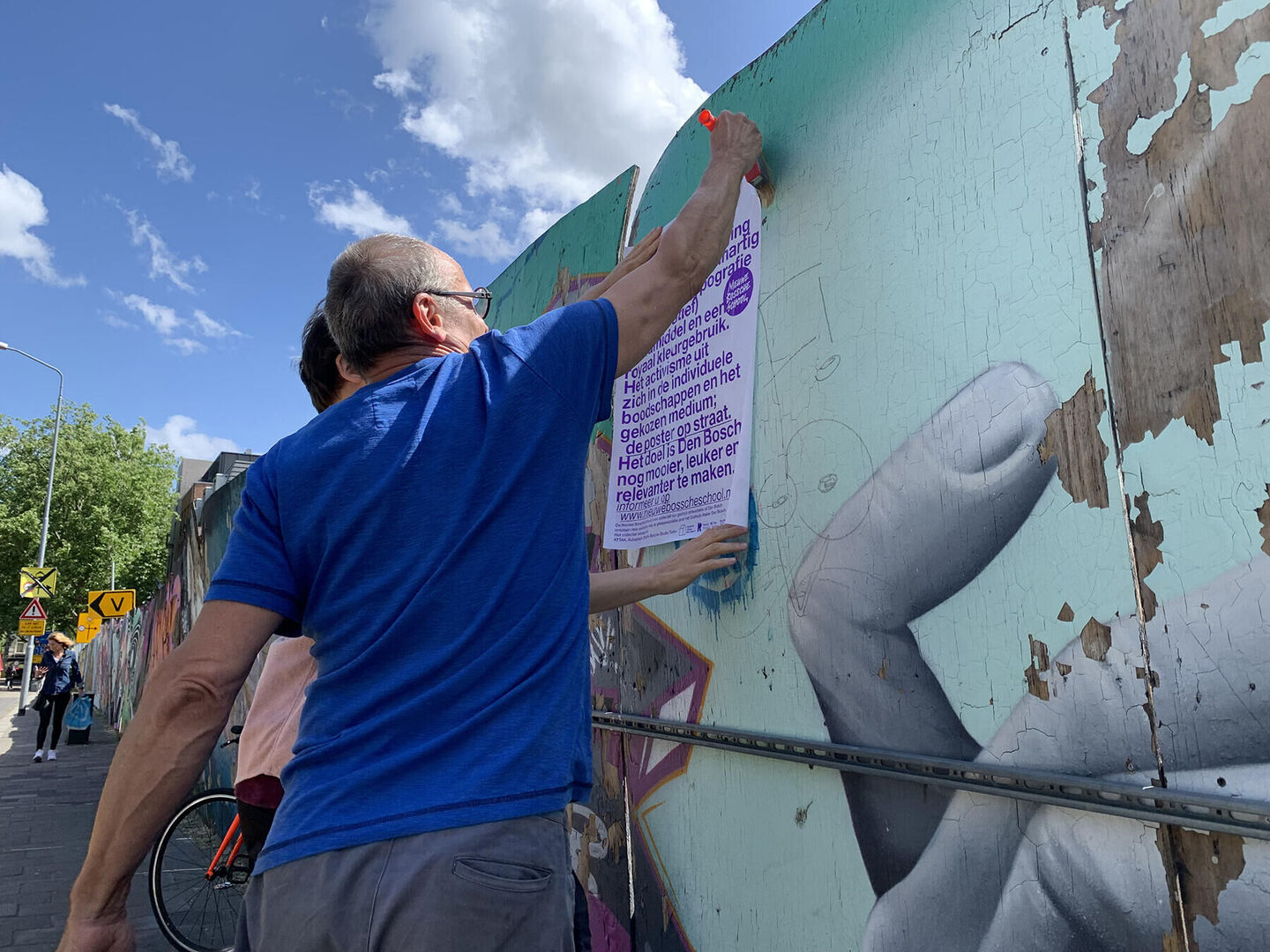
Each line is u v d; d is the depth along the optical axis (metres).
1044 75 1.34
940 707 1.40
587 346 1.23
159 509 33.69
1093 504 1.20
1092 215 1.25
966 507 1.39
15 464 31.55
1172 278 1.13
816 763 1.60
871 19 1.70
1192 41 1.14
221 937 4.06
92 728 18.11
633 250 1.64
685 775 2.03
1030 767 1.25
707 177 1.54
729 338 2.00
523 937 0.94
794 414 1.79
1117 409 1.18
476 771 0.96
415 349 1.31
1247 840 1.00
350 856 0.92
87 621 23.30
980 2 1.47
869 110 1.69
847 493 1.64
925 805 1.41
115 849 1.00
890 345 1.58
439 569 1.04
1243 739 1.01
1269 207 1.03
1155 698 1.10
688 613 2.08
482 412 1.14
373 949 0.89
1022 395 1.32
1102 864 1.15
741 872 1.82
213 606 1.07
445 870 0.90
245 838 2.43
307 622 1.11
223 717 1.04
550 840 0.99
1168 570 1.11
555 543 1.12
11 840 6.44
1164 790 1.07
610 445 2.50
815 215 1.79
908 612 1.48
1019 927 1.25
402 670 1.02
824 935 1.59
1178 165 1.14
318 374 2.03
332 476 1.11
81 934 1.00
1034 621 1.27
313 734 1.05
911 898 1.42
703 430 2.05
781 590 1.78
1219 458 1.06
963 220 1.46
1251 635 1.01
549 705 1.04
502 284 3.46
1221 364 1.07
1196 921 1.04
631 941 2.19
